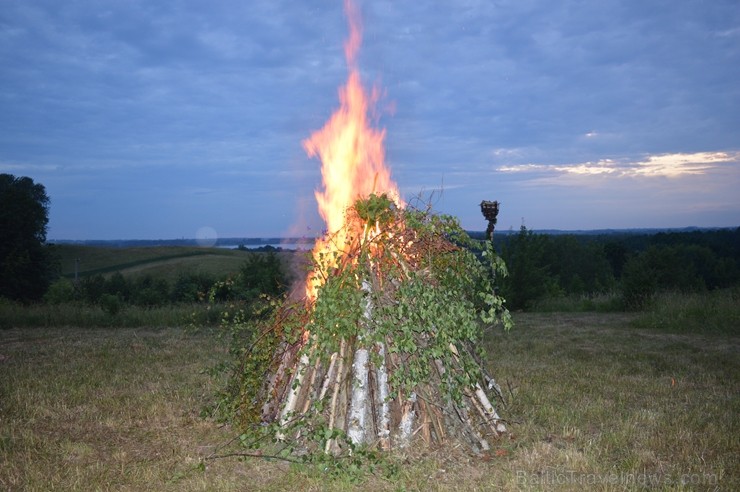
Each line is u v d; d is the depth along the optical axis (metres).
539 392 8.68
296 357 6.46
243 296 17.69
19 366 10.97
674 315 17.16
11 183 47.09
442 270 6.82
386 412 6.04
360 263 6.39
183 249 82.75
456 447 6.01
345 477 5.37
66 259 75.06
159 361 11.48
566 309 21.30
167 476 5.54
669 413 7.57
